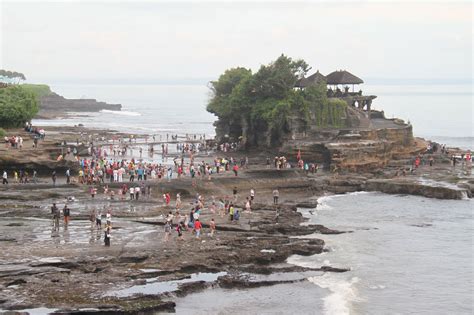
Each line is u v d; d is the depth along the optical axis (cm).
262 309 5700
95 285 5712
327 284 6425
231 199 10300
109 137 18838
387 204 10612
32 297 5344
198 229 7494
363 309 5847
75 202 9312
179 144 16862
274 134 14225
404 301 6103
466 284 6650
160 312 5459
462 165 13812
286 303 5859
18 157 10731
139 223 8150
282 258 7088
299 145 13225
